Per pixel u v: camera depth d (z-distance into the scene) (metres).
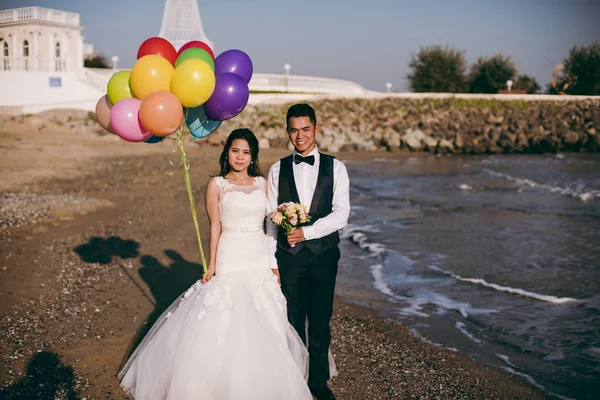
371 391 4.30
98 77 30.23
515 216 12.05
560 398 4.25
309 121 3.89
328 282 3.98
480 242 9.57
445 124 31.86
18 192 12.60
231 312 3.54
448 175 19.75
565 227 10.87
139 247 8.45
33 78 29.70
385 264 8.21
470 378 4.57
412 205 13.47
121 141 23.25
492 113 34.28
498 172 21.06
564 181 18.45
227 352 3.39
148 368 3.60
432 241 9.64
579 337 5.48
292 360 3.54
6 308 5.62
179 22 35.81
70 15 34.34
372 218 11.77
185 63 3.59
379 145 28.78
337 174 3.98
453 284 7.26
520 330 5.68
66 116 26.66
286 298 3.98
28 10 32.72
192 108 4.04
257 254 3.85
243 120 29.02
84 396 3.97
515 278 7.49
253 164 4.02
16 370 4.31
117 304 5.94
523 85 44.00
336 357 4.95
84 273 6.96
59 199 11.72
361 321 5.93
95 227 9.55
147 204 11.93
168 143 24.19
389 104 34.84
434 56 43.38
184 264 7.65
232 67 3.98
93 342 4.93
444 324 5.86
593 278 7.45
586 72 40.94
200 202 12.38
